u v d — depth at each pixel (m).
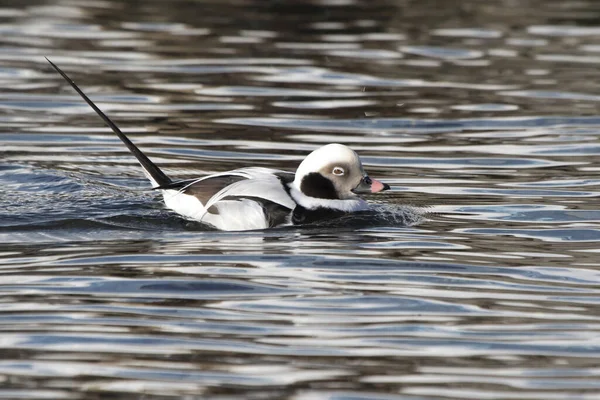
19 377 8.94
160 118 19.56
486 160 17.39
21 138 18.11
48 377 8.94
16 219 13.45
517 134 19.05
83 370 9.08
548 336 9.91
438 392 8.73
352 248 12.54
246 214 13.31
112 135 18.50
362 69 23.30
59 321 10.14
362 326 10.12
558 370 9.17
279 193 13.65
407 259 12.17
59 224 13.31
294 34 26.22
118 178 15.93
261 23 27.23
